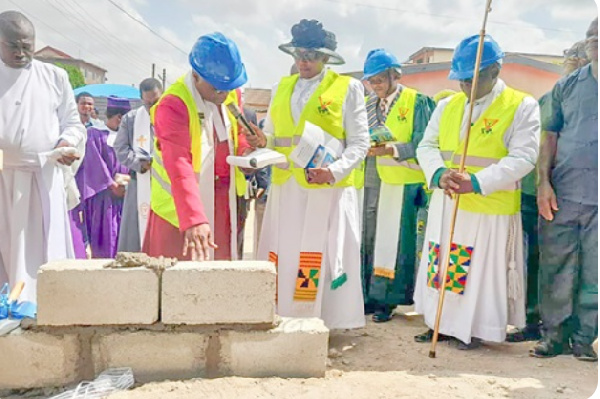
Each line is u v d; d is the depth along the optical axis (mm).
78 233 4977
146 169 5438
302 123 4168
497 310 4262
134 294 3285
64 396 3102
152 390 3154
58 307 3246
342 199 4273
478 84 4230
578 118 4160
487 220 4258
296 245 4250
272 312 3371
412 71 15281
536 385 3531
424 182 5238
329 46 4156
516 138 4164
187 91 3672
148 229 3906
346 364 3930
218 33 3729
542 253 4344
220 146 3871
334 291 4340
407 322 5266
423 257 4723
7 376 3268
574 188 4168
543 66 12391
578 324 4215
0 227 4137
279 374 3424
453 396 3275
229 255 3953
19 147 4105
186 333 3340
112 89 9555
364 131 4262
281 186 4293
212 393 3139
